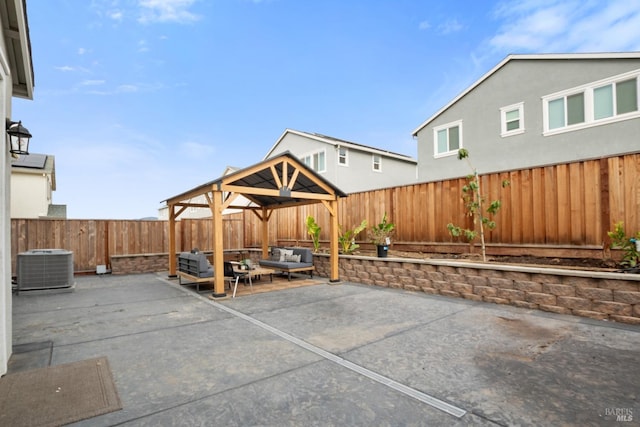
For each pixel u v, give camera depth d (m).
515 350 3.79
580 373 3.19
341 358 3.64
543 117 11.63
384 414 2.56
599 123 10.43
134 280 9.26
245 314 5.53
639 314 4.55
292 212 12.11
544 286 5.42
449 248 8.06
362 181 18.52
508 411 2.58
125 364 3.53
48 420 2.50
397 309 5.73
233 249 12.87
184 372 3.32
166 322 5.09
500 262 6.73
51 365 3.52
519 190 6.98
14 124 4.07
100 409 2.65
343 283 8.50
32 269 7.28
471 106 13.56
